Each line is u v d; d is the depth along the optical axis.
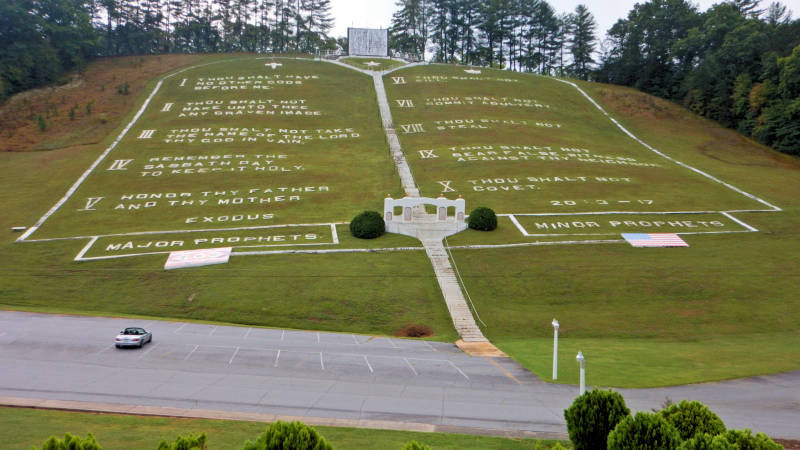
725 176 78.12
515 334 39.41
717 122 109.56
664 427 12.60
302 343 34.34
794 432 20.95
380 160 81.38
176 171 75.19
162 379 25.75
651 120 108.94
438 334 39.03
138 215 61.78
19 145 85.69
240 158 80.31
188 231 56.97
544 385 26.59
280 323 40.19
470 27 161.25
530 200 66.06
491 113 103.31
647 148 92.94
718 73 112.19
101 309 41.97
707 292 45.31
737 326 40.59
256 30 164.62
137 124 93.69
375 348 34.00
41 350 30.38
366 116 101.81
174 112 99.06
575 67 160.88
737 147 95.81
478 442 18.70
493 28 157.00
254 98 107.06
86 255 51.03
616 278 47.31
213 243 53.75
